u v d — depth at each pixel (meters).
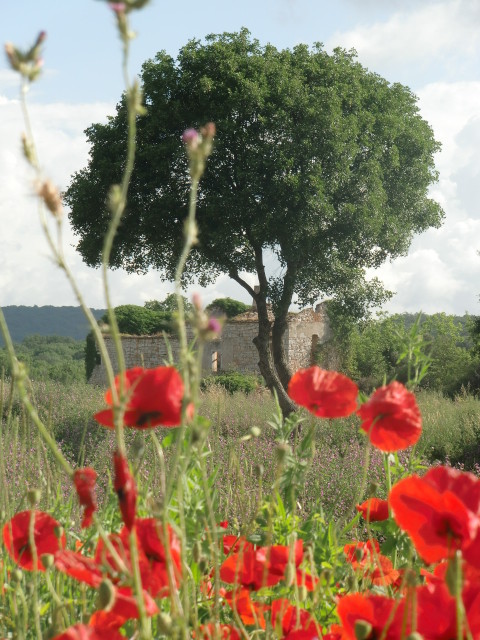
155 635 1.18
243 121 17.11
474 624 0.89
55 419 10.36
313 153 16.81
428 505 0.91
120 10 0.73
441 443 10.19
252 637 1.25
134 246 19.09
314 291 19.19
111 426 1.01
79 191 18.31
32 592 1.27
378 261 20.23
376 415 1.44
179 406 0.96
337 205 18.31
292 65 18.31
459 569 0.81
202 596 1.40
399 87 20.16
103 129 18.73
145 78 17.61
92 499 0.91
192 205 0.82
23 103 0.73
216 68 17.34
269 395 18.06
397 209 19.92
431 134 20.66
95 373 30.83
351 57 19.30
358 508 1.78
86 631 0.87
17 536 1.22
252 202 16.86
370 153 18.61
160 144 17.16
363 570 1.57
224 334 30.97
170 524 1.07
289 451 1.58
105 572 0.99
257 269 18.36
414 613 0.87
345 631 1.01
